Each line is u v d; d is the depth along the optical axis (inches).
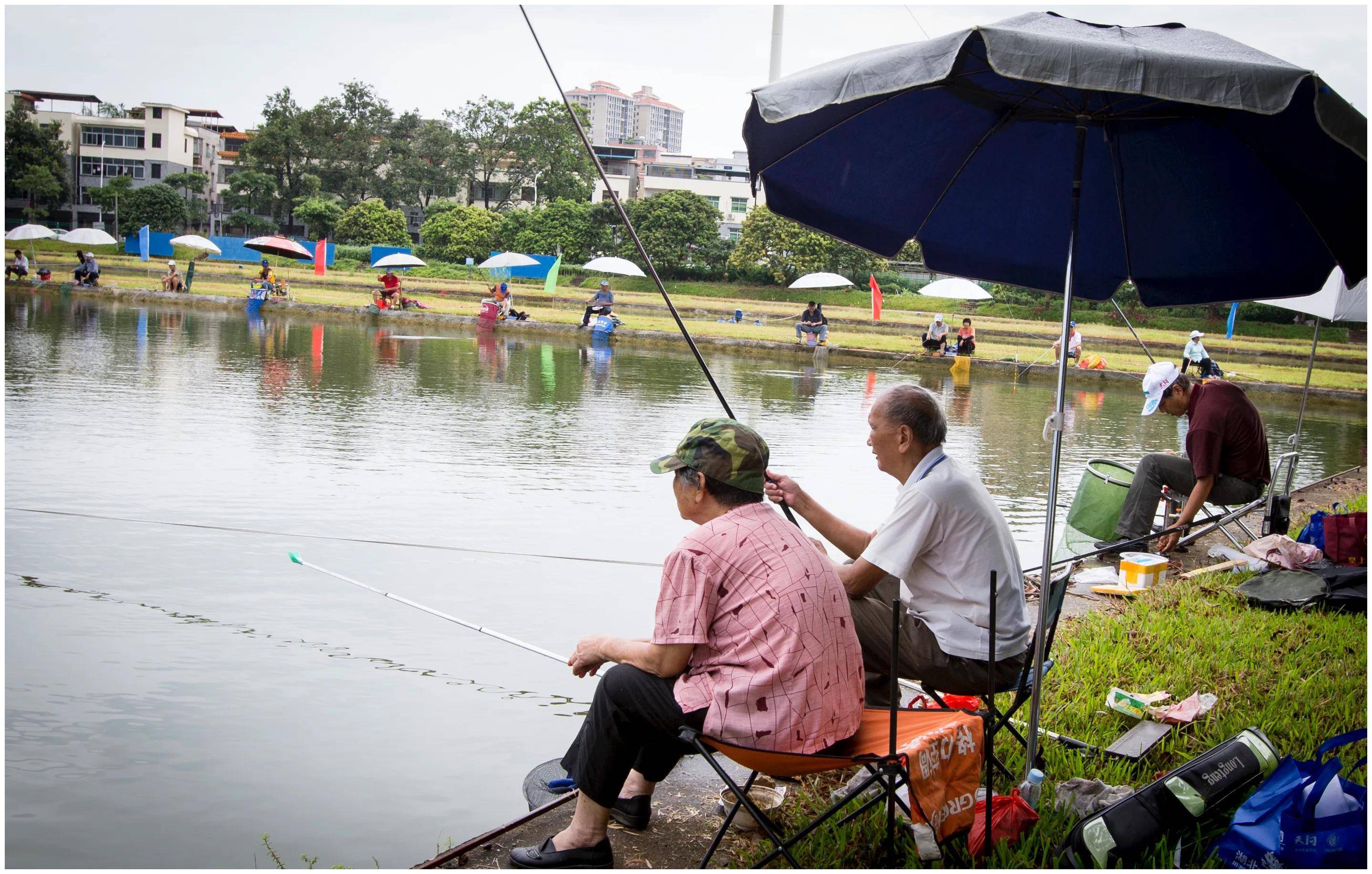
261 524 279.3
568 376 708.7
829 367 926.4
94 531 264.1
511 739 157.2
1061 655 175.6
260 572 236.2
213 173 3422.7
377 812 134.0
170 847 124.0
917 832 100.3
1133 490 252.8
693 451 104.5
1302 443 560.1
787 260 1943.9
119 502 296.0
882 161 145.3
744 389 692.1
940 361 989.8
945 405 664.4
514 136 2856.8
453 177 2881.4
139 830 127.8
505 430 460.1
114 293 1305.4
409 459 381.4
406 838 127.8
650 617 216.2
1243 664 171.2
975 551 119.6
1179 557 251.9
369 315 1222.3
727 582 101.2
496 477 358.0
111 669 177.5
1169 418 644.1
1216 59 96.9
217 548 254.4
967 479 120.0
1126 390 858.1
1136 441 519.2
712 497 105.3
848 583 120.3
